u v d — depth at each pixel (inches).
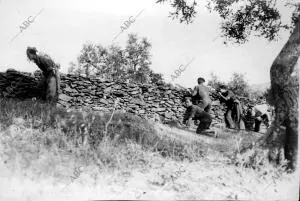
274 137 262.4
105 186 192.7
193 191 191.2
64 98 606.2
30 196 171.6
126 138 275.0
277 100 270.1
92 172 209.8
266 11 490.3
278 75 269.0
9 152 218.4
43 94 454.9
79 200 170.4
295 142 260.2
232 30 509.4
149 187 194.2
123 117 366.3
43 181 191.5
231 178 219.6
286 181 229.8
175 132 388.5
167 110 672.4
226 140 393.1
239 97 738.8
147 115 656.4
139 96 663.8
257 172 235.6
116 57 1462.8
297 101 265.0
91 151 236.2
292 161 256.7
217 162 252.4
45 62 452.4
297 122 262.5
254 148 261.3
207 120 438.3
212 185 204.1
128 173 212.7
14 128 260.7
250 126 684.1
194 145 295.3
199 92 539.5
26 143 235.8
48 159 214.4
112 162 226.1
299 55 268.8
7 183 183.3
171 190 191.5
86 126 271.9
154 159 244.1
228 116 649.6
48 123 280.4
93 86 637.9
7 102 354.9
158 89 682.8
